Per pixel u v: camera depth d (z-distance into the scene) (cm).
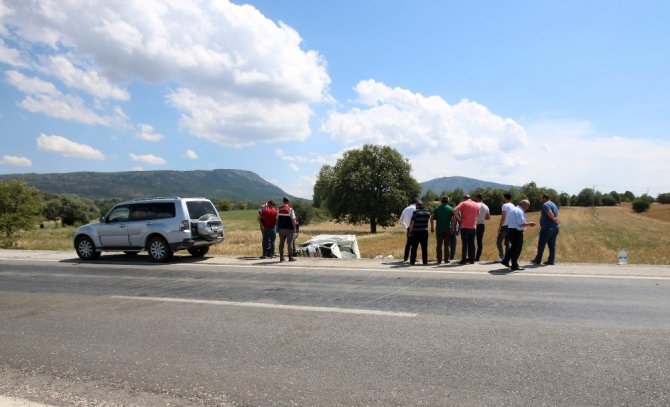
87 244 1466
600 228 5903
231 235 3641
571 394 377
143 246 1380
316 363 465
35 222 2641
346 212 5838
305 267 1183
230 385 414
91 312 717
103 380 434
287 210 1319
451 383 405
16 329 624
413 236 1182
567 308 664
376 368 446
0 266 1376
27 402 384
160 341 553
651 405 356
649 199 10494
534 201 11081
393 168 5762
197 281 998
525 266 1114
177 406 374
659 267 1055
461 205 1173
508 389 389
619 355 464
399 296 782
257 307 722
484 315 636
